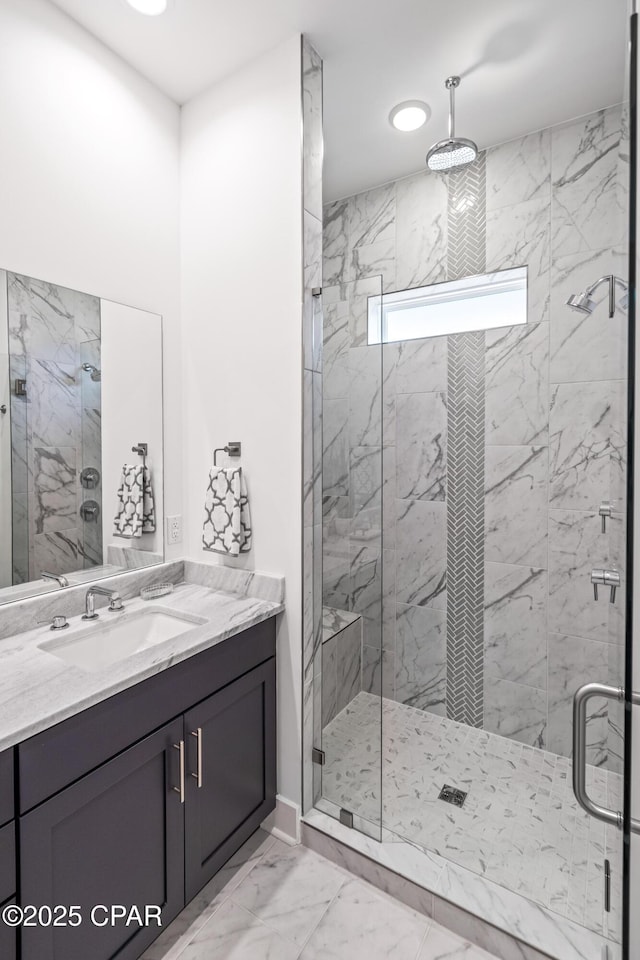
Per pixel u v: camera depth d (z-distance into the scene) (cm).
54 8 151
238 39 163
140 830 124
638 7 58
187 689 136
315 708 178
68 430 162
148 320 186
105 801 114
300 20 155
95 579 170
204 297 191
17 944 98
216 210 185
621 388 77
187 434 200
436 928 142
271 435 174
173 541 198
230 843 154
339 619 176
